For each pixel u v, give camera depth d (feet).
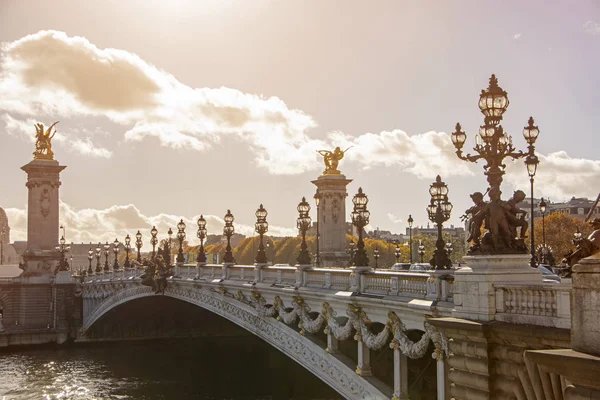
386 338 117.39
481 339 80.07
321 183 367.86
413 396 118.32
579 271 57.00
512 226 83.82
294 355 159.53
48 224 439.22
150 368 304.09
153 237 299.17
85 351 372.99
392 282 115.14
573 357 53.78
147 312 362.33
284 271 165.17
